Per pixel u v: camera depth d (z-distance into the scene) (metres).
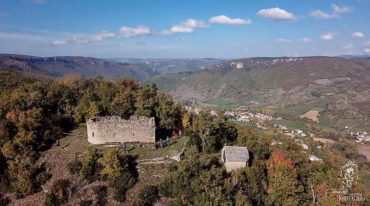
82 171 73.19
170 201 69.44
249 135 100.62
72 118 97.25
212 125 92.00
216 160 82.62
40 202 70.19
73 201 69.50
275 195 76.69
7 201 71.25
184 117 102.12
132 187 71.88
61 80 123.81
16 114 86.62
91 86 114.81
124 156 75.44
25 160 77.06
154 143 86.44
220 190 67.50
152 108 100.50
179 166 73.44
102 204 68.94
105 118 86.62
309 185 86.88
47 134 86.75
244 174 77.69
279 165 84.19
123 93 103.81
